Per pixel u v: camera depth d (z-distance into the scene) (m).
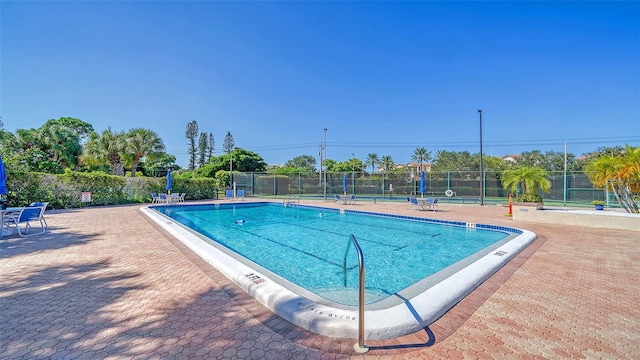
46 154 24.14
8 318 2.80
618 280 3.98
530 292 3.53
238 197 23.03
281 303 2.92
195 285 3.74
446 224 10.44
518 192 16.92
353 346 2.31
